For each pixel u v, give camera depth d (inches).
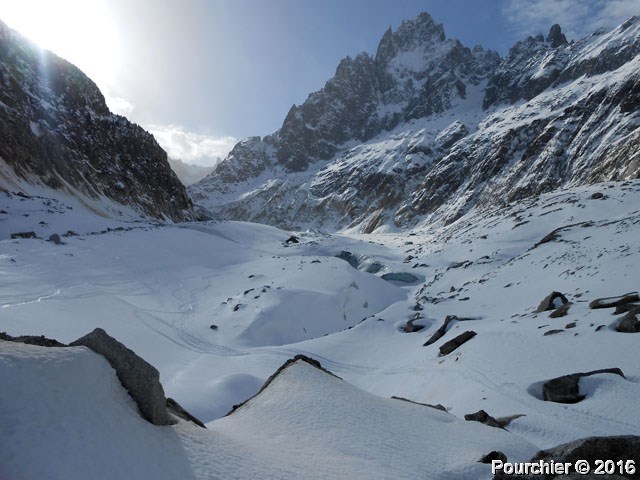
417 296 2160.4
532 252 1925.4
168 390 1059.9
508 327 1082.7
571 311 1030.4
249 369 1234.6
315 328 1740.9
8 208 2576.3
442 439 487.5
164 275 2111.2
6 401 299.3
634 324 806.5
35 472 269.4
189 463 335.9
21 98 3730.3
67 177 3690.9
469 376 861.2
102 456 301.0
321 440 448.5
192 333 1526.8
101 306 1518.2
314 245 3420.3
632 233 1624.0
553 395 660.1
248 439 427.5
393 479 379.6
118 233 2514.8
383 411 545.3
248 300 1791.3
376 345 1389.0
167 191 5433.1
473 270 2194.9
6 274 1587.1
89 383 345.7
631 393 601.6
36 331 1154.0
